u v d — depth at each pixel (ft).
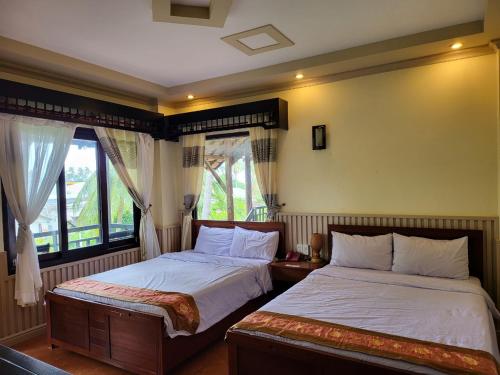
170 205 15.85
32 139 10.80
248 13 8.48
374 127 11.75
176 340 8.44
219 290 9.93
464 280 9.37
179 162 16.20
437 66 10.74
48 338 10.03
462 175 10.53
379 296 8.46
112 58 11.19
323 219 12.64
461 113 10.48
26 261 10.38
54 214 11.97
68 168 12.42
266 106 12.86
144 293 9.14
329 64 11.32
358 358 5.92
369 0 8.05
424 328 6.63
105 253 13.46
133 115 13.60
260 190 13.61
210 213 15.85
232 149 15.28
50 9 7.99
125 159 13.99
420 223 11.03
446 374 5.28
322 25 9.27
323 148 12.54
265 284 11.95
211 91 14.20
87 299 9.34
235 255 13.41
